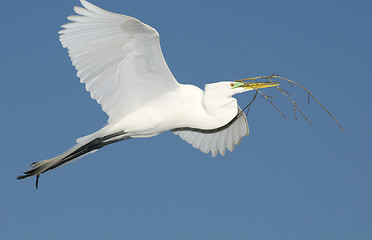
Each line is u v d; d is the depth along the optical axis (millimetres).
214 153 10992
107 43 8211
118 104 9047
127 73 8664
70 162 9523
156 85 8914
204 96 9344
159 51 8227
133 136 9523
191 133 10844
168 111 9117
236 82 9383
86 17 7848
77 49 8195
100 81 8672
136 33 8016
